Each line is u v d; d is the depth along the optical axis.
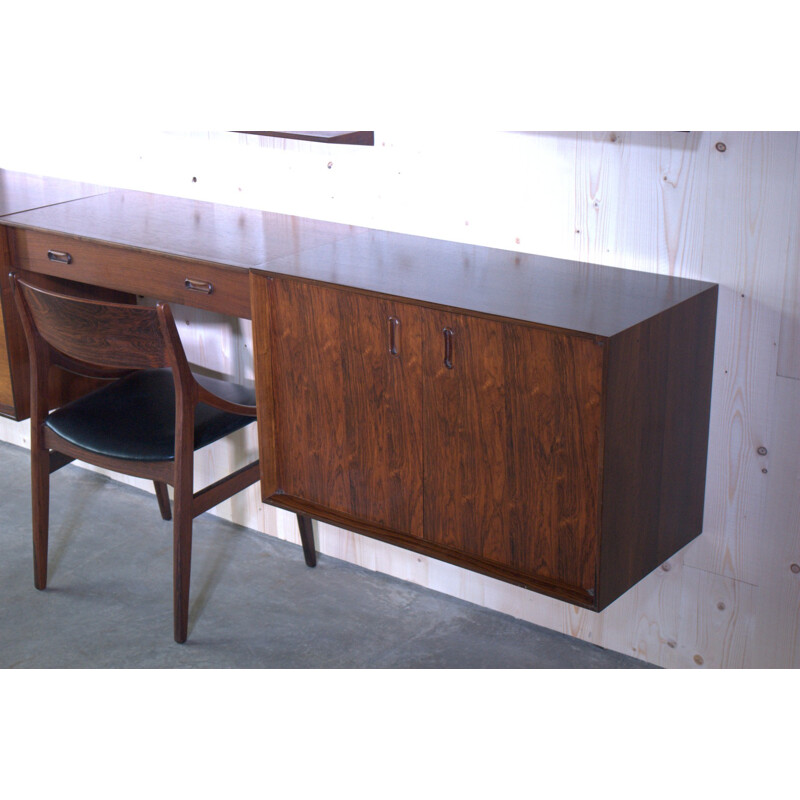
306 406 2.61
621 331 2.11
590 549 2.26
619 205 2.44
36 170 3.42
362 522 2.62
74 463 3.79
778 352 2.33
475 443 2.36
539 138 2.50
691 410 2.40
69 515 3.48
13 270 3.04
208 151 3.07
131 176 3.24
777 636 2.53
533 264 2.53
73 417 2.92
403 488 2.52
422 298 2.32
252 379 3.21
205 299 2.71
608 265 2.50
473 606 3.00
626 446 2.22
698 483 2.50
